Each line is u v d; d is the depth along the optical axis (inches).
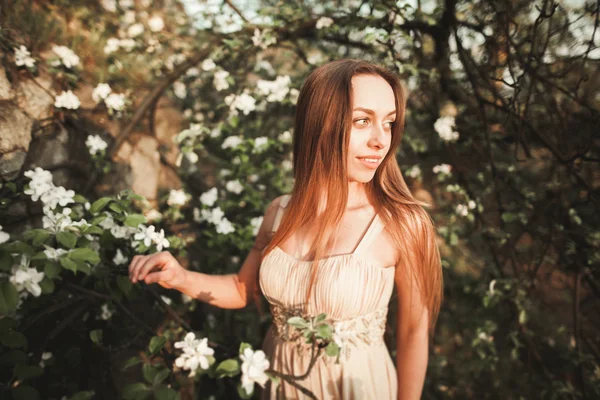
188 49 103.4
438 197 108.1
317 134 49.6
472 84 80.0
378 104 46.6
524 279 85.1
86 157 77.9
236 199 89.0
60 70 73.2
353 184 53.4
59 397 61.8
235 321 87.6
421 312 53.3
